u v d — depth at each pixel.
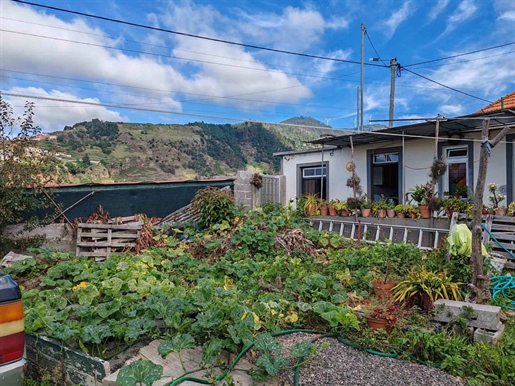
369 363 3.03
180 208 10.43
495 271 5.35
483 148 4.39
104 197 9.05
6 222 7.02
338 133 11.55
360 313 4.09
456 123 7.98
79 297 4.23
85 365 2.85
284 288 5.03
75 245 7.74
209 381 2.69
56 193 8.10
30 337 3.34
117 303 3.75
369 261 6.18
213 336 3.12
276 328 3.59
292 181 13.75
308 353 2.88
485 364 3.04
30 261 6.04
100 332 3.06
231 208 9.10
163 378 2.75
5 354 2.18
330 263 6.43
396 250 6.39
